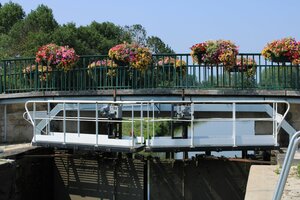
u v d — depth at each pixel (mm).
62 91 13602
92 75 13555
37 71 14086
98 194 12992
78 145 11203
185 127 10734
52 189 13625
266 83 12633
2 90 14836
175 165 12227
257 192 7352
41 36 39969
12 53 39219
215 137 10789
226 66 12586
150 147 10578
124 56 12781
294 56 12141
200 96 12648
